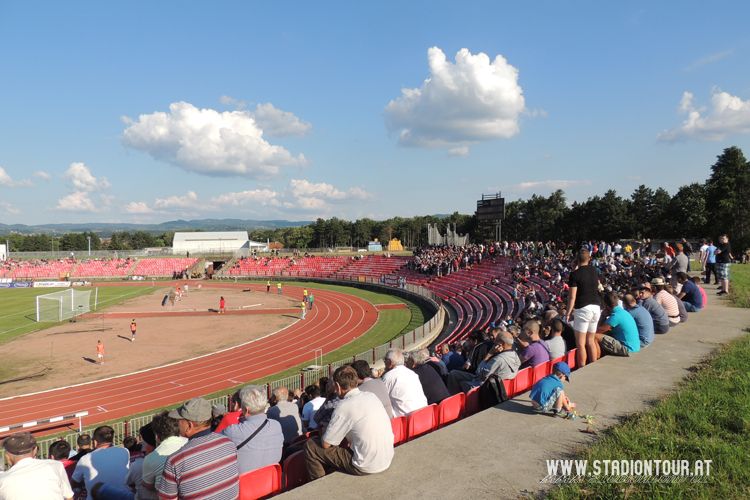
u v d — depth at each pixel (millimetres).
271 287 79188
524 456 5715
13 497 4941
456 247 73312
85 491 6934
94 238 197625
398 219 182625
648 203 91062
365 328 43156
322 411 6770
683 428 6227
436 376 8508
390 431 5477
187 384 27453
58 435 20078
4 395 26000
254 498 5453
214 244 142000
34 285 87875
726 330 12273
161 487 4648
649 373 8844
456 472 5332
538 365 9109
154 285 86562
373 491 4938
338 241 173125
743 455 5387
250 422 5840
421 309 52562
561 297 25781
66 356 34219
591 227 93000
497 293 42625
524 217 118562
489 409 7305
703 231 70125
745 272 26125
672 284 18547
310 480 5809
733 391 7348
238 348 36344
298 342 38094
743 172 64438
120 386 27250
